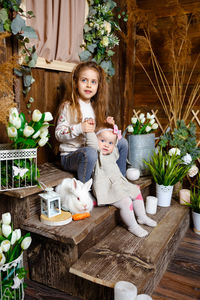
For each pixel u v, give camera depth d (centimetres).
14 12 157
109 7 225
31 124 136
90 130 158
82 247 136
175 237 172
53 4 183
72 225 131
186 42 253
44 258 137
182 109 271
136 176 200
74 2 196
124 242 150
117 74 268
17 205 140
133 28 276
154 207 190
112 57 258
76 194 136
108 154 172
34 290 135
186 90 266
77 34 207
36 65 173
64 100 184
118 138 168
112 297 120
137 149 212
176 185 230
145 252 139
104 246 145
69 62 205
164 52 270
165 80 271
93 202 157
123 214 157
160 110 281
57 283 135
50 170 178
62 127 168
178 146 224
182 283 142
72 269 123
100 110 192
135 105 293
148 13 268
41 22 176
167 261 156
